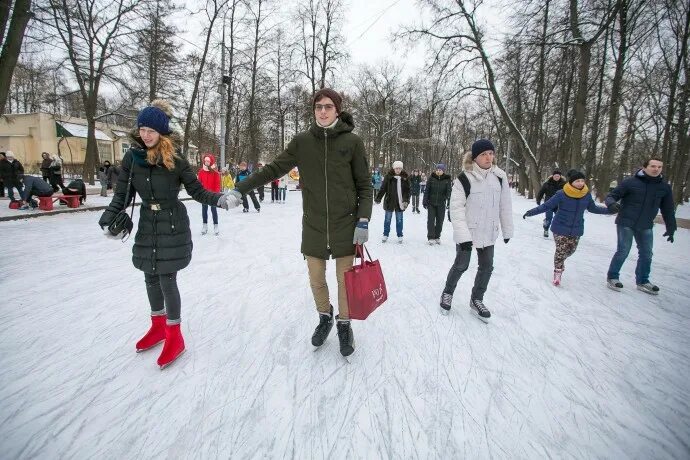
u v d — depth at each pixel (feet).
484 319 11.01
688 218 47.11
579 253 21.90
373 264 8.32
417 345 9.45
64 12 41.70
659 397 7.61
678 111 51.19
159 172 7.68
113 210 7.79
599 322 11.39
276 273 15.60
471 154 10.91
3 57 21.94
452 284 11.45
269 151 104.12
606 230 32.83
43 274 14.42
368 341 9.58
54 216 29.48
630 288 15.10
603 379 8.21
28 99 108.78
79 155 98.58
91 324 10.08
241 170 46.78
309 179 8.22
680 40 47.11
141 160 7.61
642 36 42.06
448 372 8.24
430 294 13.44
